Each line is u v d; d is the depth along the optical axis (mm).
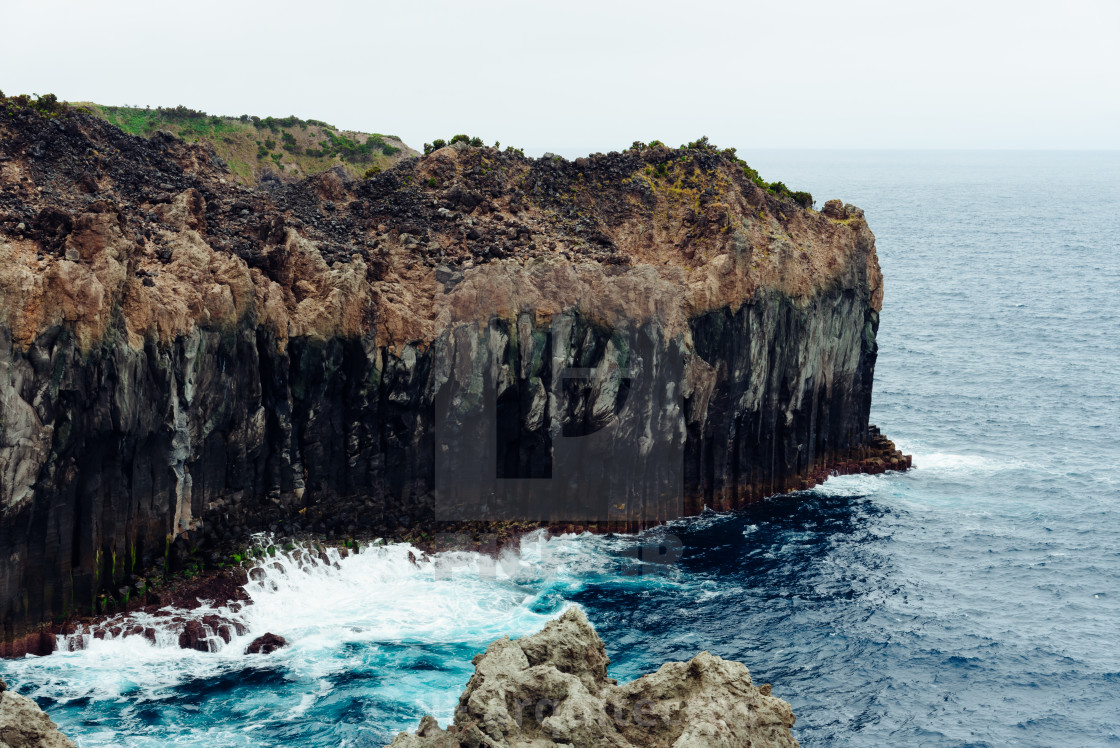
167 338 59219
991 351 144375
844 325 89000
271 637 54750
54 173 68625
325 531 67000
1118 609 64438
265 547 63844
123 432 56938
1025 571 69500
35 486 53781
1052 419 108750
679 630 58438
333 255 71375
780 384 82688
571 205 87625
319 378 67250
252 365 64500
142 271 60750
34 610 54375
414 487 70688
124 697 49438
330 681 51156
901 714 51656
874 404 114500
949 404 114688
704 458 78438
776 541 73062
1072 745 49906
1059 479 88938
